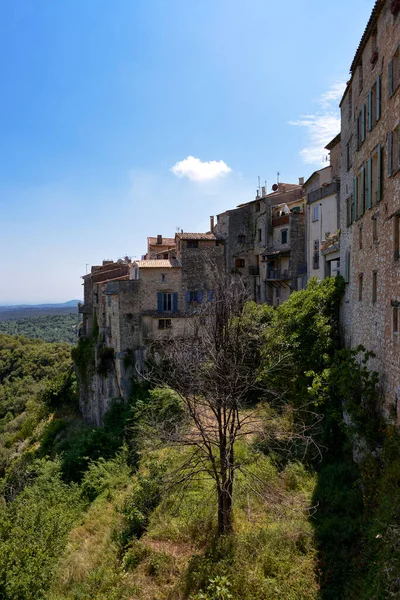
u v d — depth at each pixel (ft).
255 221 136.15
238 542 38.11
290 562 35.17
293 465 52.03
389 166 40.11
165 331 110.63
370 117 48.49
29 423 156.76
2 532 41.63
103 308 123.85
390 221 40.04
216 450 53.52
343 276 68.74
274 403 63.41
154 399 86.53
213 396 39.93
